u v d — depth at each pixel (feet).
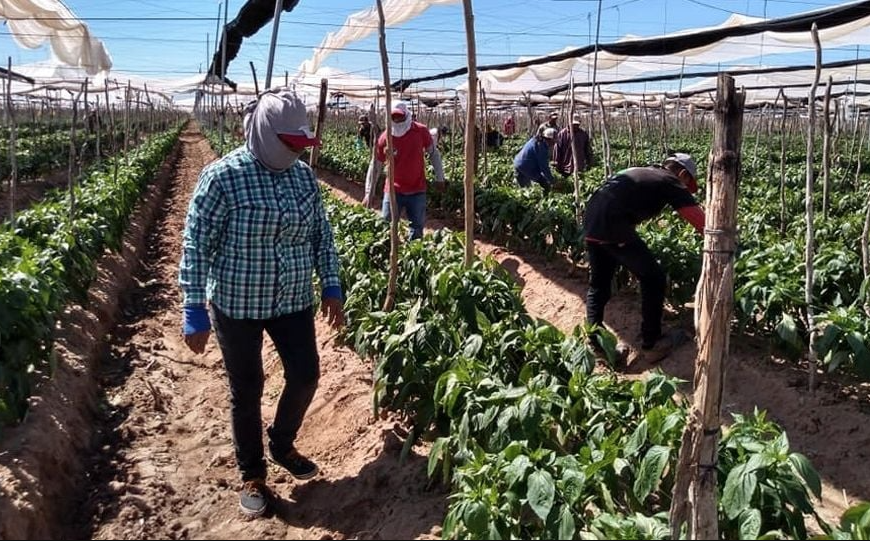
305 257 14.74
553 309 30.48
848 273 22.72
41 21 46.75
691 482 11.16
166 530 14.82
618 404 14.47
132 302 33.60
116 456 17.88
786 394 20.48
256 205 13.78
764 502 11.60
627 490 12.94
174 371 24.36
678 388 22.03
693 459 11.10
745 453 12.54
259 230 13.88
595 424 14.15
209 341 27.32
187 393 22.52
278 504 15.65
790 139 92.53
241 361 14.56
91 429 19.25
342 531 14.78
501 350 16.70
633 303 28.30
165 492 16.15
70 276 25.71
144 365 24.27
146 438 19.04
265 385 22.34
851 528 10.86
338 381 20.89
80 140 97.04
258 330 14.58
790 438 19.02
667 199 22.17
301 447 18.71
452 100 95.14
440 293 19.69
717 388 10.96
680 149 84.58
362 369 21.61
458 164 61.00
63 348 21.88
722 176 10.77
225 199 13.75
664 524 11.73
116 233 36.50
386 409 17.88
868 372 18.43
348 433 18.33
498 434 13.42
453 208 50.16
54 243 26.04
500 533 11.41
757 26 27.37
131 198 47.78
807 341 21.75
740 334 23.82
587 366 15.64
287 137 13.56
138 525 14.89
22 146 77.56
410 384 16.01
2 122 103.96
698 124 144.77
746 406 20.88
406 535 13.73
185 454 18.19
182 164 112.06
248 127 14.05
